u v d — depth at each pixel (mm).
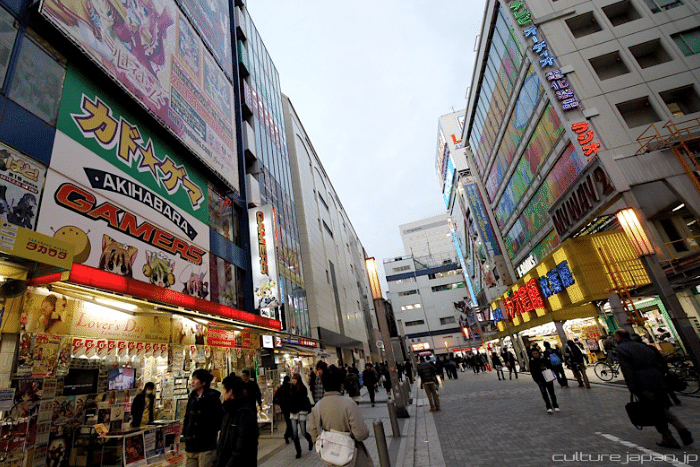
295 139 35844
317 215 37438
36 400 5332
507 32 23703
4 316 4785
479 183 38000
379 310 12680
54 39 7824
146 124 10656
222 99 16859
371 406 15602
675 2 19891
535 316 22844
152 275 9414
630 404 5434
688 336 9555
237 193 17188
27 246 4340
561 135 19641
